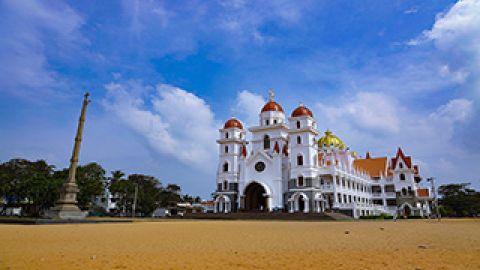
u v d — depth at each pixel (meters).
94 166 74.75
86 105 44.00
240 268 9.89
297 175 67.44
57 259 11.22
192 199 152.25
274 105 78.94
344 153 83.00
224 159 77.94
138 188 94.06
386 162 92.00
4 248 13.85
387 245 15.24
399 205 83.44
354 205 64.69
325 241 17.25
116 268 9.80
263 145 76.19
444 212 88.81
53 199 62.84
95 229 25.73
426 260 11.03
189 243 16.42
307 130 68.50
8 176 66.12
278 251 13.38
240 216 61.00
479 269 9.50
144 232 23.41
